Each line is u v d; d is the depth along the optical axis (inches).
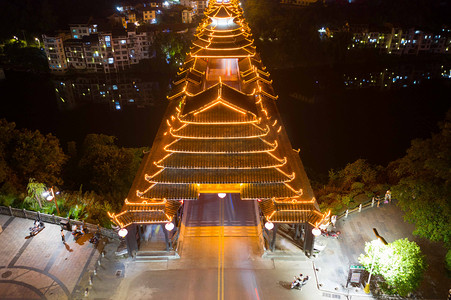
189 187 1407.5
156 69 5920.3
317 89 5231.3
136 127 4136.3
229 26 2319.1
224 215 1692.9
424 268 1280.8
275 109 2102.6
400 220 1670.8
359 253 1491.1
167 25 6269.7
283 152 1553.9
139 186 1455.5
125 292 1311.5
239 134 1364.4
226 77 2251.5
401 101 4731.8
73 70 5866.1
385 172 2106.3
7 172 1969.7
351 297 1301.7
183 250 1503.4
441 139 1472.7
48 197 1605.6
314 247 1471.5
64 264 1414.9
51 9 6589.6
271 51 6097.4
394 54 6486.2
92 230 1596.9
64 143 3772.1
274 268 1419.8
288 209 1380.4
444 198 1370.6
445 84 5334.6
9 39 6230.3
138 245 1493.6
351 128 4013.3
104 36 5644.7
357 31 6333.7
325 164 3376.0
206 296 1295.5
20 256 1441.9
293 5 7554.1
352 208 1768.0
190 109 1434.5
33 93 5123.0
